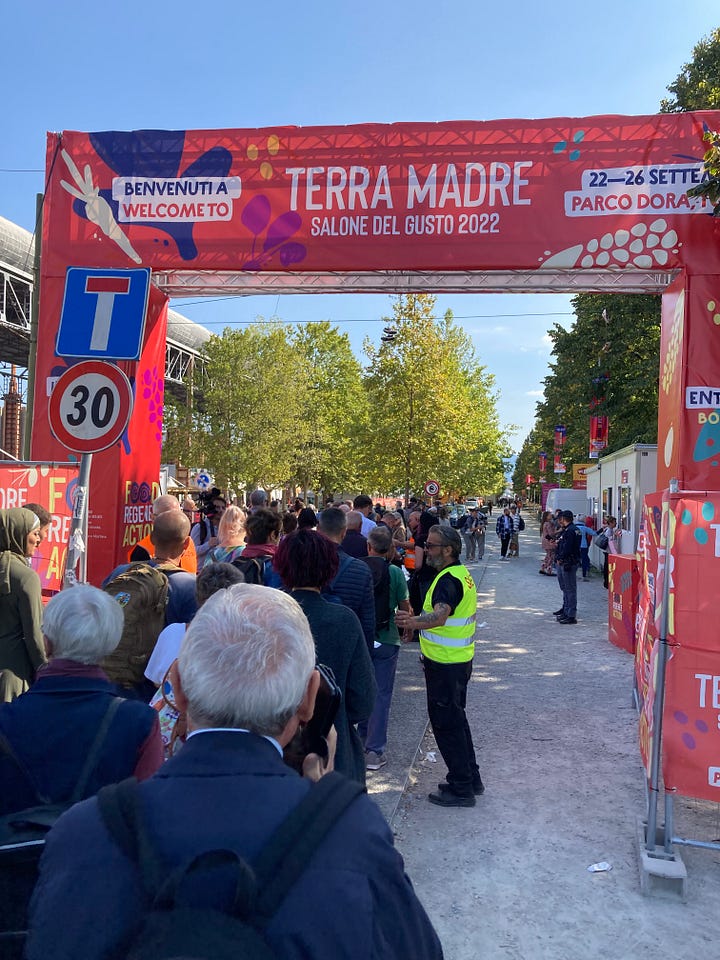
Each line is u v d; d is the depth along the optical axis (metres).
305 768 1.65
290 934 0.99
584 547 18.67
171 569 3.85
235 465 39.06
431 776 5.39
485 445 41.97
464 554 29.16
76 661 2.10
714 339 7.18
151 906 1.01
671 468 7.53
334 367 50.91
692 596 3.85
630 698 7.36
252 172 7.84
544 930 3.41
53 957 1.01
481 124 7.58
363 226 7.66
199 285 8.38
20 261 35.50
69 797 1.91
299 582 3.13
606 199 7.39
